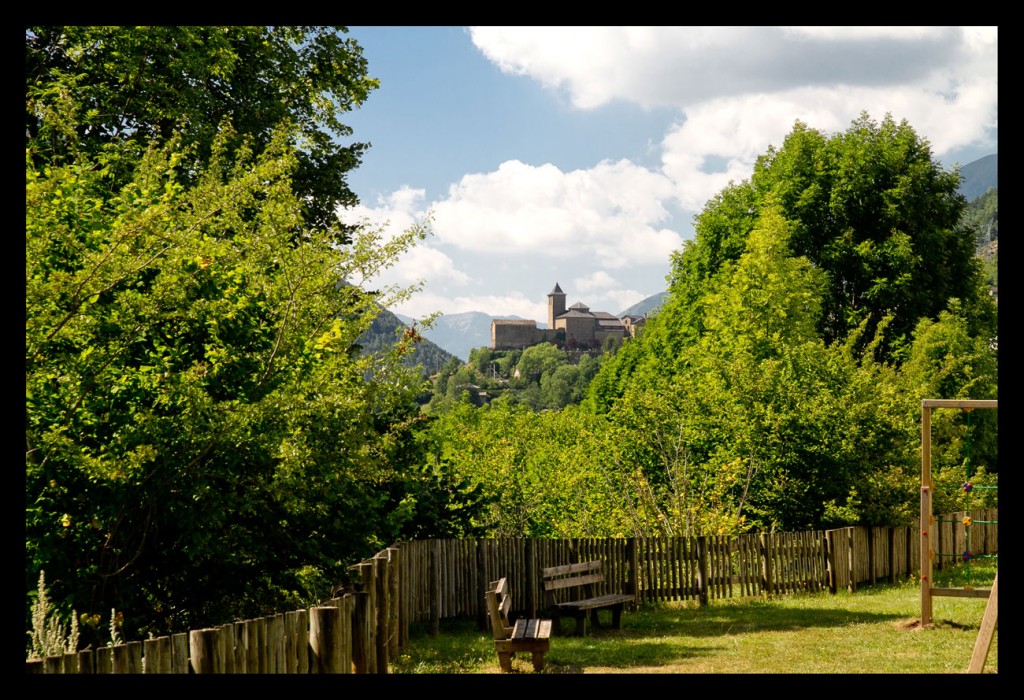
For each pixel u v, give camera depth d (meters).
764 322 29.95
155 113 18.28
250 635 5.79
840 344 32.44
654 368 39.69
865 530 18.48
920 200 32.94
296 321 10.30
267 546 10.80
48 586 8.38
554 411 36.16
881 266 32.62
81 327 8.53
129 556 9.41
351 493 11.30
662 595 15.86
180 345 9.88
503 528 20.31
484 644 11.52
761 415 20.77
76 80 16.48
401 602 11.00
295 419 9.41
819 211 34.03
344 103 24.59
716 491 18.89
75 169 10.27
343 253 10.98
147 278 9.55
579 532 19.86
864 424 20.36
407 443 14.29
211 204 10.21
